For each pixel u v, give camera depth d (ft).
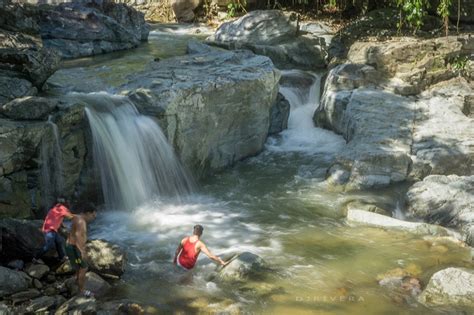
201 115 44.45
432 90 52.65
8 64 39.60
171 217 39.04
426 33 61.67
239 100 47.26
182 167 43.78
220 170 47.67
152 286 30.27
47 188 35.73
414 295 29.96
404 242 35.96
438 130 46.80
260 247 35.09
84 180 38.52
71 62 52.85
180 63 50.34
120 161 39.50
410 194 40.75
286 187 44.21
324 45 62.85
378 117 48.83
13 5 51.06
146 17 79.15
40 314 26.61
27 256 31.22
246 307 28.48
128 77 46.65
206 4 77.92
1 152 32.04
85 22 56.80
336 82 54.34
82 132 38.11
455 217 38.17
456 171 43.88
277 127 54.03
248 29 63.98
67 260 31.27
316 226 38.11
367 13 66.95
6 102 36.83
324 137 53.21
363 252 34.68
